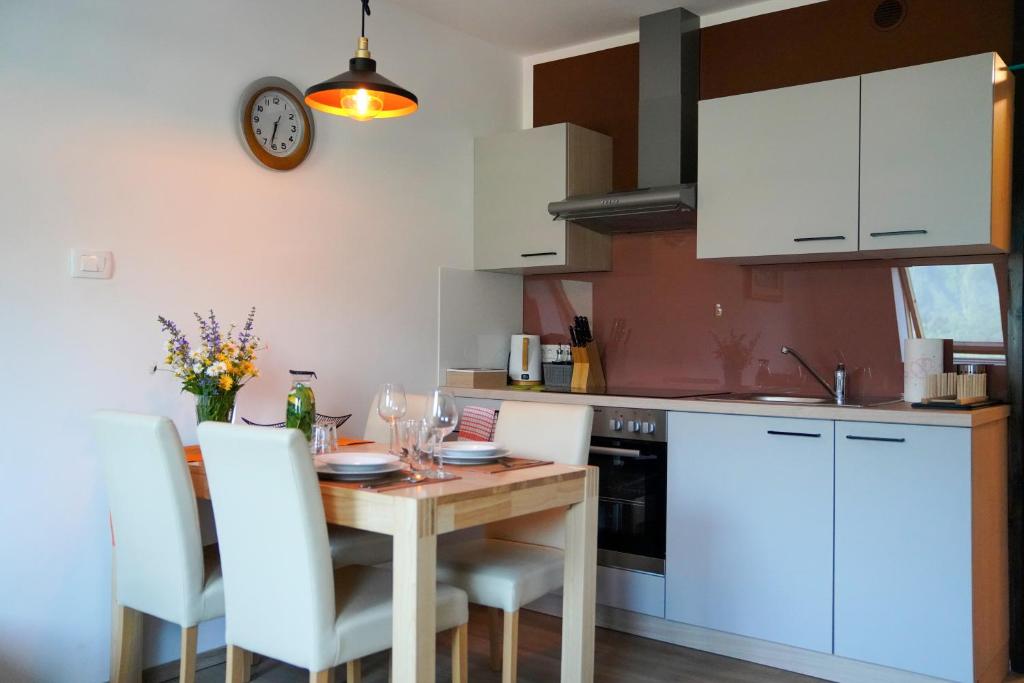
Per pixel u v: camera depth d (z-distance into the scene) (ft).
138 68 9.45
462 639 7.80
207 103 10.11
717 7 12.41
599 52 14.01
